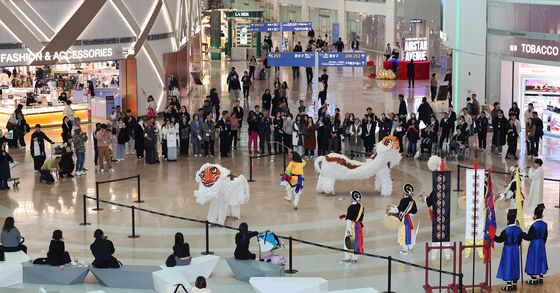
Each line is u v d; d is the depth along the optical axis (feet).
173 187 100.32
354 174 96.12
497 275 67.77
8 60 126.93
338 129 116.78
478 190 67.87
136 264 73.72
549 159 114.01
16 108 125.59
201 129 117.70
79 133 106.52
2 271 69.00
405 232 76.18
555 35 119.34
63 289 68.80
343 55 126.82
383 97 161.79
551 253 76.07
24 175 106.42
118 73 155.94
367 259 75.31
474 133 115.96
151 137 112.98
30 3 127.54
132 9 138.92
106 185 101.30
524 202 91.86
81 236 81.92
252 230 83.25
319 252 77.25
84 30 132.46
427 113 130.31
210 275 71.56
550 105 128.36
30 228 84.33
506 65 132.05
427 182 102.78
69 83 154.40
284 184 91.56
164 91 151.33
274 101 142.10
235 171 108.78
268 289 65.05
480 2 135.23
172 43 152.56
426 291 67.10
